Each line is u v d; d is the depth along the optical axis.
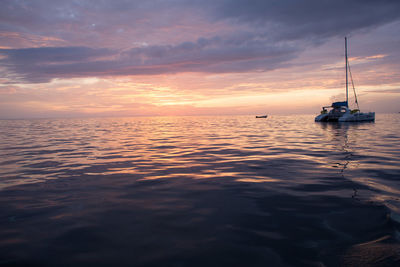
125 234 3.15
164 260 2.55
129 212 3.89
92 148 11.73
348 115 34.44
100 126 37.06
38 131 25.58
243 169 6.93
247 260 2.53
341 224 3.31
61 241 2.98
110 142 14.39
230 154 9.61
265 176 6.10
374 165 7.12
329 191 4.79
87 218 3.66
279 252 2.66
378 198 4.31
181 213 3.83
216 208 4.02
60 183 5.61
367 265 2.38
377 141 13.13
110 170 6.95
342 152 9.58
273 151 10.17
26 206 4.17
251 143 13.17
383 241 2.81
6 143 14.00
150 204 4.24
